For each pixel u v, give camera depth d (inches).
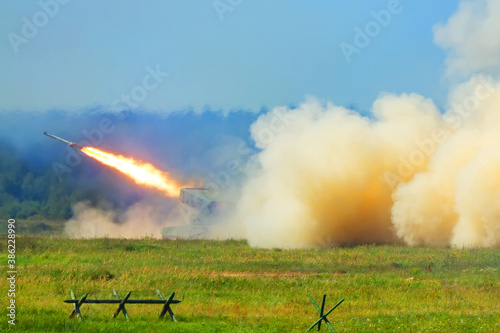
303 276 4790.8
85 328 2992.1
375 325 3127.5
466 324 3134.8
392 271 5039.4
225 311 3526.1
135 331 2950.3
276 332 3034.0
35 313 3324.3
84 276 4515.3
